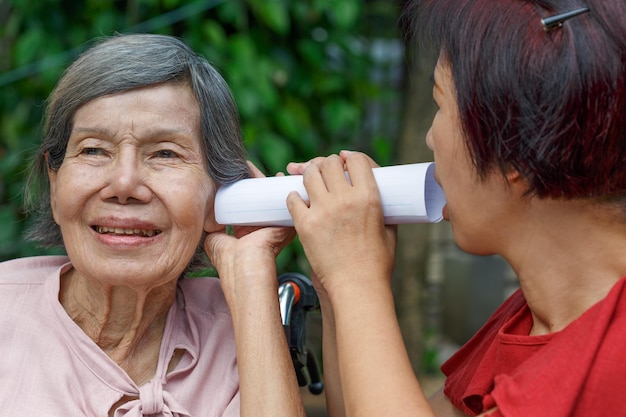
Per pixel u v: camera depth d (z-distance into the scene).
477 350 1.35
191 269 1.63
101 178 1.37
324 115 3.11
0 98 2.90
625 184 1.01
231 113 1.49
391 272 1.27
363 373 1.10
